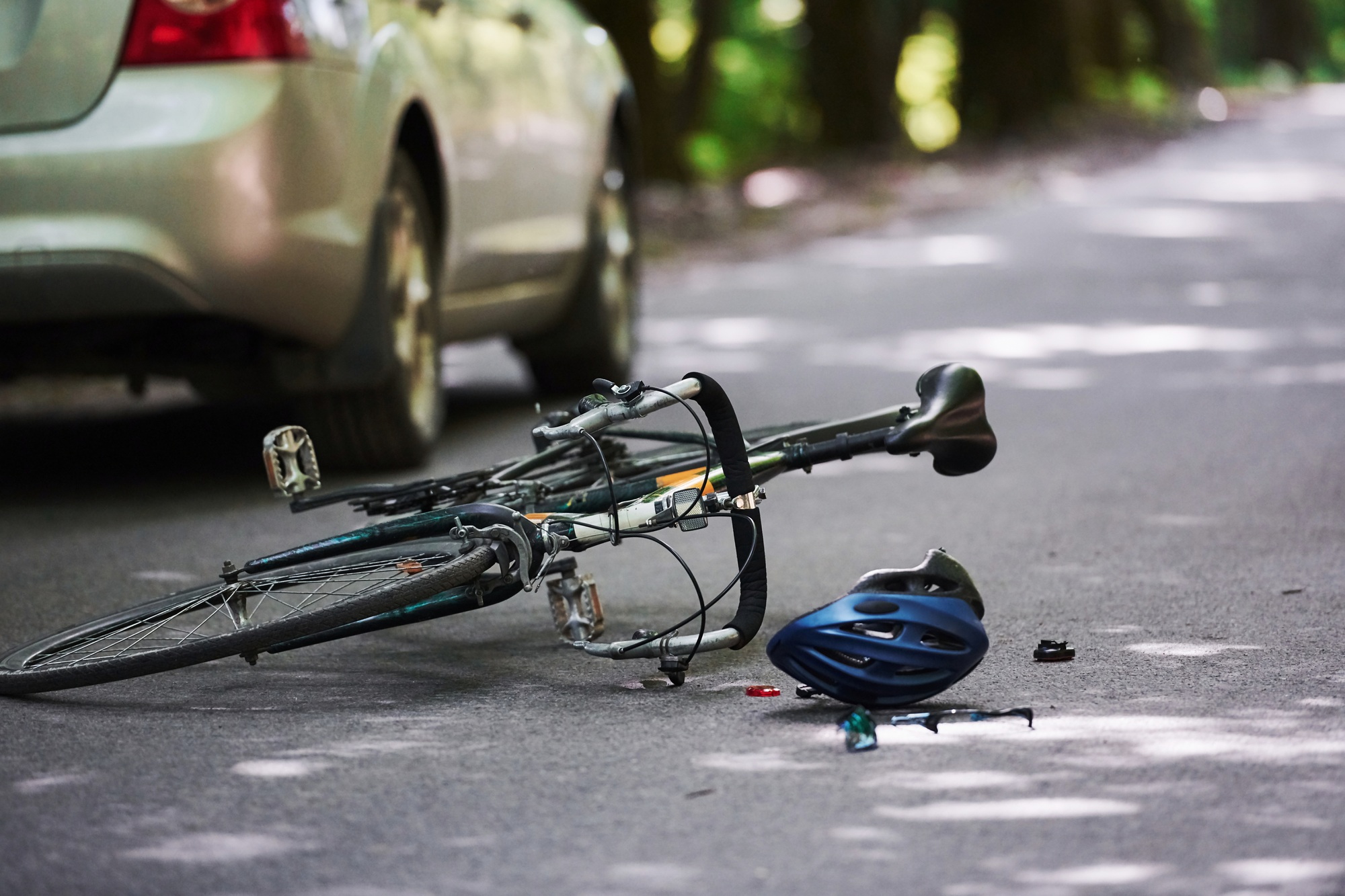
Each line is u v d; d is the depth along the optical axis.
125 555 10.30
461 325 13.62
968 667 6.46
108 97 10.44
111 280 10.45
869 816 5.52
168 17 10.44
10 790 6.00
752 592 7.36
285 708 6.99
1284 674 7.16
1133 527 10.41
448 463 12.83
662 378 17.23
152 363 11.63
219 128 10.41
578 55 15.77
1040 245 30.20
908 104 79.75
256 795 5.88
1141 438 13.45
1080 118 61.38
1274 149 52.03
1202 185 41.06
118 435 15.03
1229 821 5.41
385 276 11.62
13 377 11.92
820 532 10.63
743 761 6.11
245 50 10.51
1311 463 12.22
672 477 7.82
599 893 4.95
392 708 6.96
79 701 7.14
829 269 28.31
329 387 11.64
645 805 5.67
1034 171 48.12
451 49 12.95
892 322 21.31
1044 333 19.83
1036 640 7.85
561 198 15.03
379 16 11.90
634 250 17.23
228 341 11.54
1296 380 15.92
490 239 13.54
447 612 7.25
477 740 6.46
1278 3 118.25
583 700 7.01
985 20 60.41
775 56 77.25
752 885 4.98
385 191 11.68
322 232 10.90
